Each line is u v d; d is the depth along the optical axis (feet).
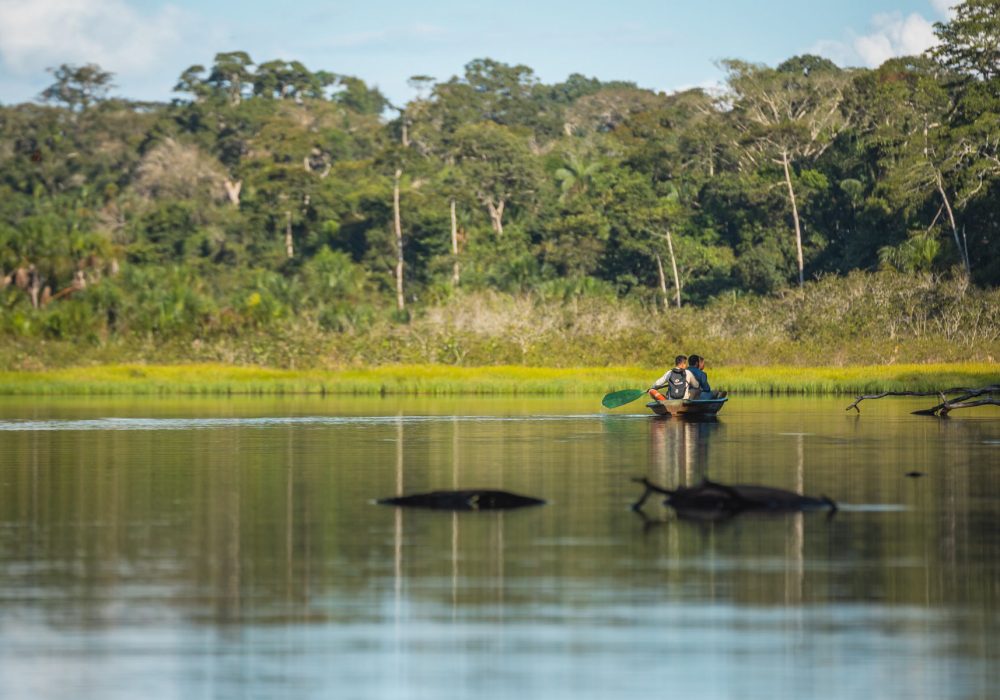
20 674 52.49
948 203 504.02
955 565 72.59
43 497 102.17
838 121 609.01
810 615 61.36
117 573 71.26
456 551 77.46
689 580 68.90
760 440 156.66
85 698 49.57
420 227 639.76
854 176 587.68
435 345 372.99
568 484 110.63
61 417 208.23
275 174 654.12
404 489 107.34
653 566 72.69
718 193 602.44
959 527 85.66
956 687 50.39
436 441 157.58
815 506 94.73
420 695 49.96
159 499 101.14
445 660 54.34
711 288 594.24
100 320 408.87
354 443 154.92
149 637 57.88
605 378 327.26
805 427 179.01
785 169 595.88
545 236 645.10
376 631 58.85
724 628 59.11
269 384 309.83
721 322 403.34
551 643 56.85
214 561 74.54
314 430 177.99
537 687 50.85
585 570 71.72
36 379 324.80
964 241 501.97
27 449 145.59
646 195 620.49
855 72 648.79
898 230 534.78
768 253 580.30
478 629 59.11
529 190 654.53
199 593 66.28
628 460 131.44
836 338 382.42
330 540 81.46
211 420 200.23
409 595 65.77
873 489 105.40
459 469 123.24
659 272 609.01
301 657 54.85
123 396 295.48
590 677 51.98
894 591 66.18
